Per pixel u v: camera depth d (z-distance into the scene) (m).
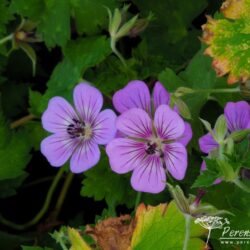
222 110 0.41
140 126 0.36
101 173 0.40
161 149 0.36
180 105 0.36
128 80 0.41
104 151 0.40
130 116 0.36
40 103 0.42
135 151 0.36
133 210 0.41
